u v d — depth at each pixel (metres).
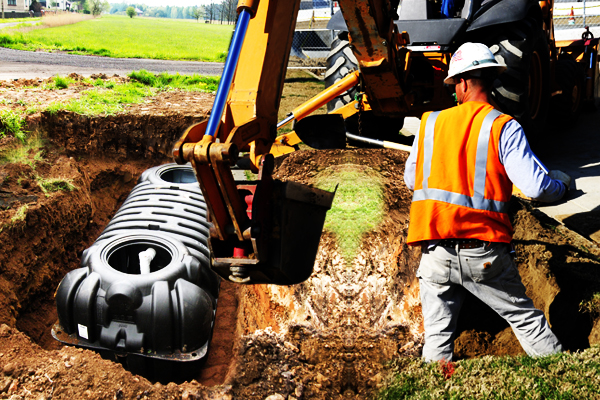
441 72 4.95
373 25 3.49
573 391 2.06
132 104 7.29
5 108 6.12
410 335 3.33
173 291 3.54
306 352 3.32
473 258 2.39
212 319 3.80
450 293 2.58
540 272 3.43
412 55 4.83
